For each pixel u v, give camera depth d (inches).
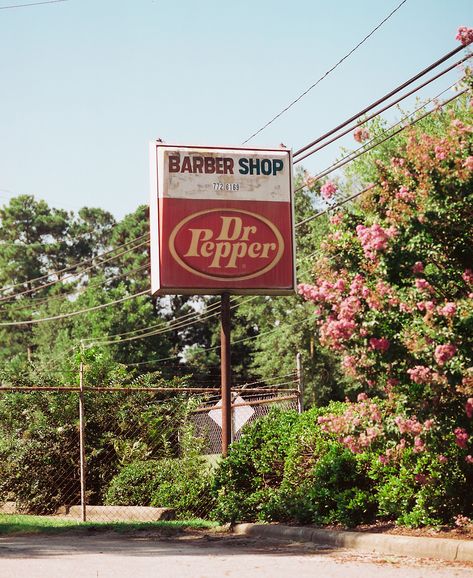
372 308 422.6
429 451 431.2
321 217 2333.9
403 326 414.0
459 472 450.3
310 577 346.6
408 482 472.1
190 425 758.5
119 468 734.5
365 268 436.1
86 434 749.9
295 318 2383.1
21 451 732.7
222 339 639.1
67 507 706.8
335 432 475.2
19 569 361.7
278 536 507.2
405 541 423.2
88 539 510.6
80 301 2807.6
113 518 658.2
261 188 660.1
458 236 418.9
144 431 762.2
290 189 665.6
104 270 3427.7
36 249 3467.0
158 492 672.4
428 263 422.0
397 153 443.5
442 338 399.2
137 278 3115.2
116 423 760.3
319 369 2356.1
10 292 3432.6
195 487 649.0
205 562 394.3
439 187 414.0
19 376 761.6
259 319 2539.4
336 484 518.3
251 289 647.1
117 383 778.2
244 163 660.1
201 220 646.5
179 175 648.4
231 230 650.2
